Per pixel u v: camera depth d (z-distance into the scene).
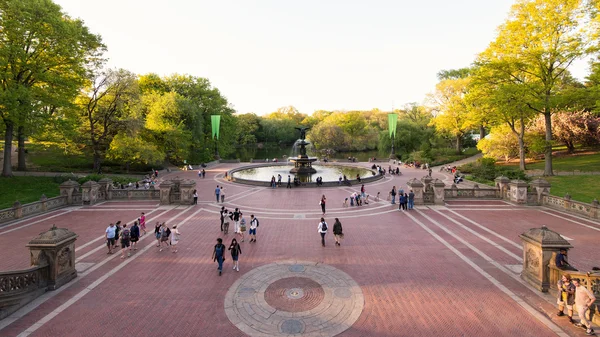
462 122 63.72
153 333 9.73
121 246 17.19
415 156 65.00
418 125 83.38
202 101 71.06
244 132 118.69
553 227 21.03
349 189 36.72
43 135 38.84
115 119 48.00
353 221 23.00
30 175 38.88
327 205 28.39
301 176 47.22
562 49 34.75
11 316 10.59
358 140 100.19
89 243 18.19
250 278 13.61
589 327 9.44
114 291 12.43
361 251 16.80
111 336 9.55
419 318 10.50
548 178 38.47
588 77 34.41
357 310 11.03
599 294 9.99
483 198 30.52
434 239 18.72
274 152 112.06
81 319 10.46
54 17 33.09
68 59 35.53
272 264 15.11
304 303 11.54
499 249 16.92
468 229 20.77
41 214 25.34
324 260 15.59
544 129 51.59
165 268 14.69
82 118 46.81
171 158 63.56
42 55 34.84
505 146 52.28
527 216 24.20
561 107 38.78
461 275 13.71
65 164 52.44
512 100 37.22
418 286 12.74
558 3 35.09
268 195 33.38
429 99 68.69
